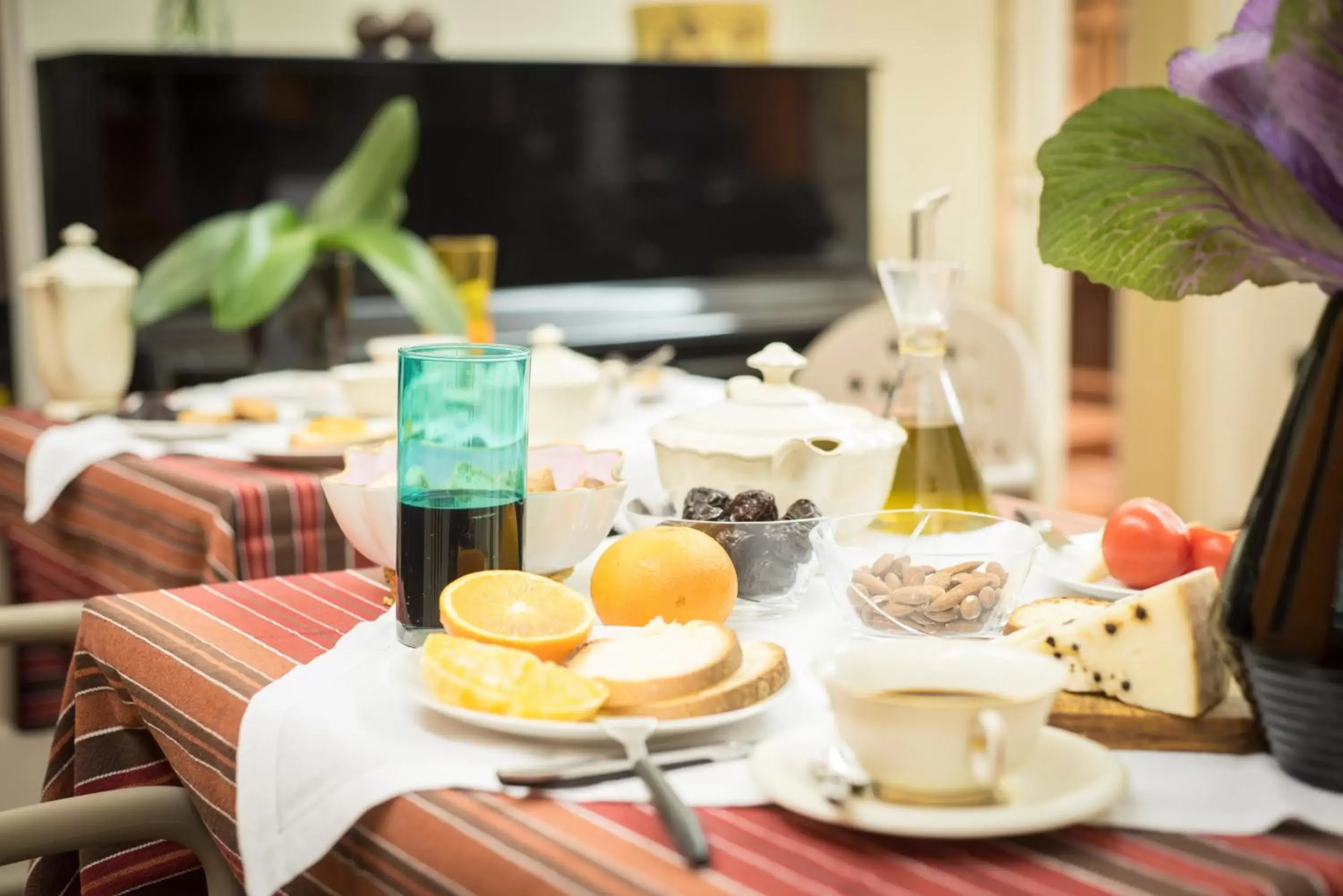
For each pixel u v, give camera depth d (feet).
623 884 2.07
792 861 2.15
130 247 10.96
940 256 16.37
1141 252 2.74
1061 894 2.03
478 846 2.26
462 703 2.67
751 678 2.72
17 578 6.87
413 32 12.21
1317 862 2.16
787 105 13.84
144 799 3.33
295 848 2.60
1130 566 3.48
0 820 3.21
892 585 3.06
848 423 3.81
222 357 10.67
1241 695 2.78
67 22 12.12
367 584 3.85
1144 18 14.97
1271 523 2.48
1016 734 2.24
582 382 5.87
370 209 8.59
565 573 3.70
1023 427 8.32
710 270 13.65
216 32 12.59
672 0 13.69
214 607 3.60
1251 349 14.44
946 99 16.16
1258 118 2.47
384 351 6.66
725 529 3.39
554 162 12.82
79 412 6.95
